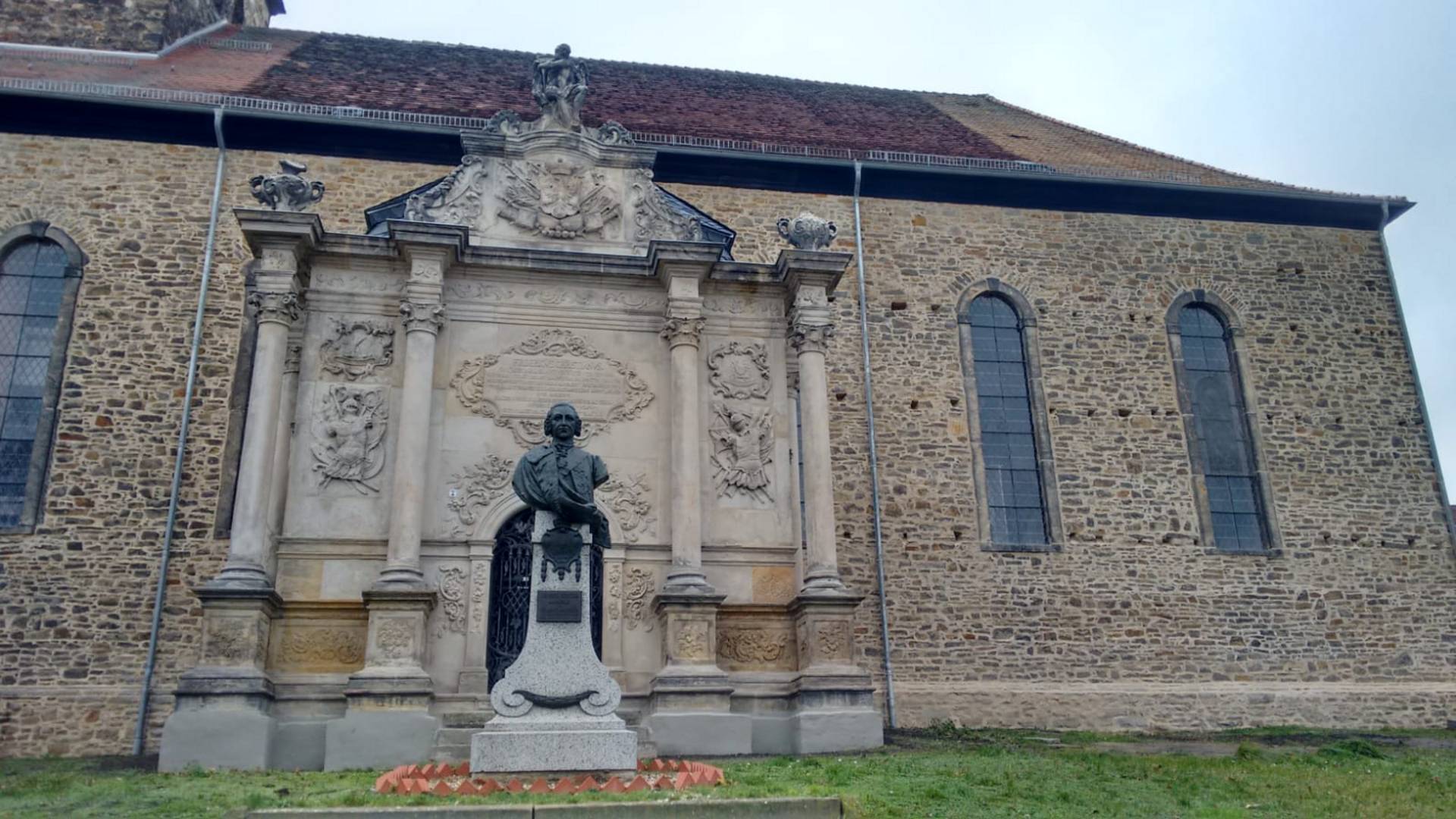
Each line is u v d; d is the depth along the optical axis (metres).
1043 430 21.89
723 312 16.75
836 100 27.62
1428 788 11.32
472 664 14.30
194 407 18.88
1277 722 20.61
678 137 22.09
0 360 19.00
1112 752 15.28
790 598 15.63
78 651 17.42
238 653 13.36
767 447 16.23
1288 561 21.92
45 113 20.02
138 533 18.12
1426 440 23.45
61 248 19.64
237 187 20.34
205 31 26.42
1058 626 20.58
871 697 14.66
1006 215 23.34
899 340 21.92
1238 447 22.84
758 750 14.38
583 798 8.25
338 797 8.81
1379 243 24.94
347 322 15.51
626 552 15.29
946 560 20.59
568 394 15.82
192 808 9.21
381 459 15.05
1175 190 23.69
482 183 16.55
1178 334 23.22
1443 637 22.03
